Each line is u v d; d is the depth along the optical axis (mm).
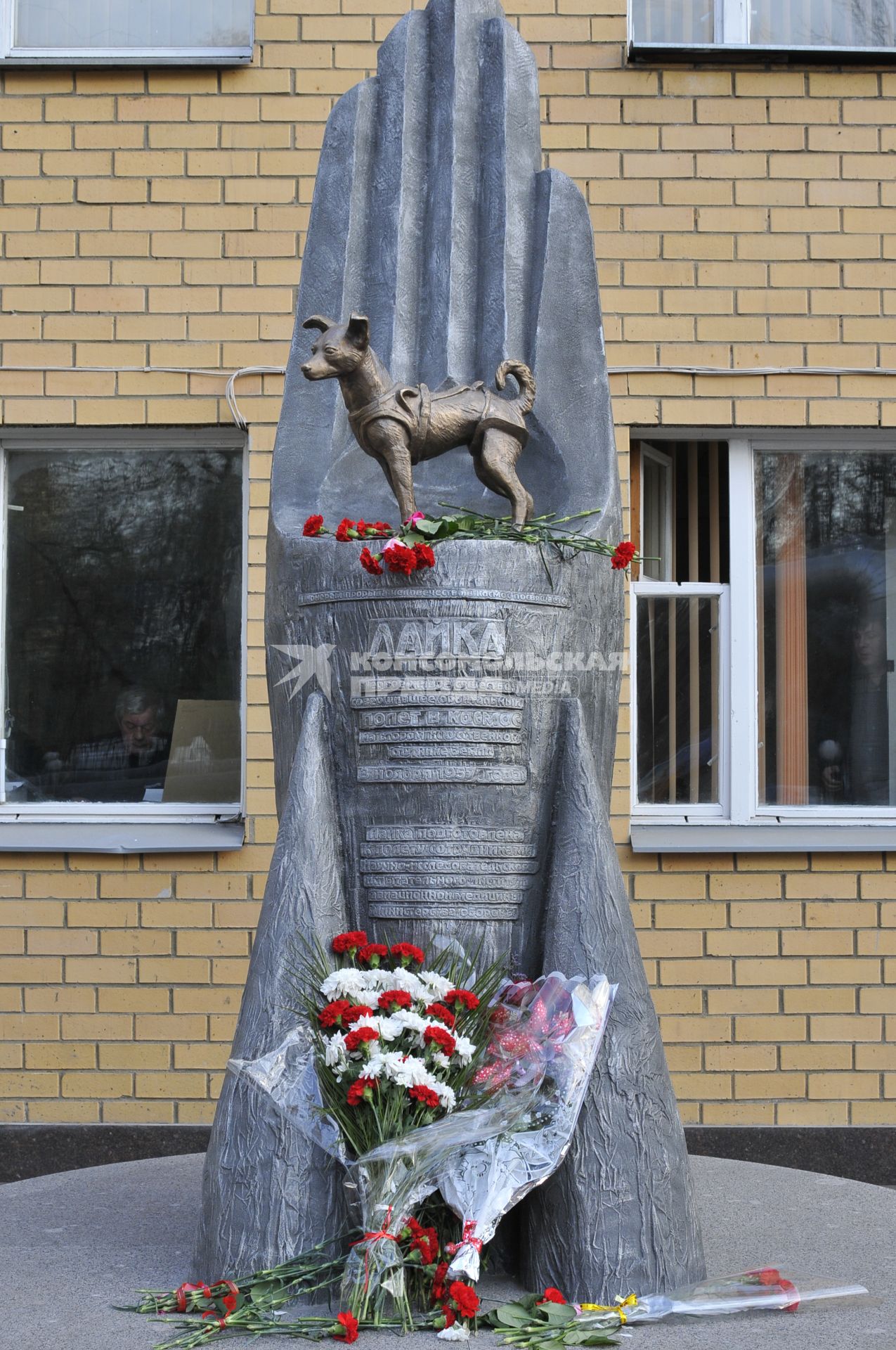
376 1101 3205
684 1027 5992
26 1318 3262
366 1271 3205
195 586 6406
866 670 6406
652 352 6238
